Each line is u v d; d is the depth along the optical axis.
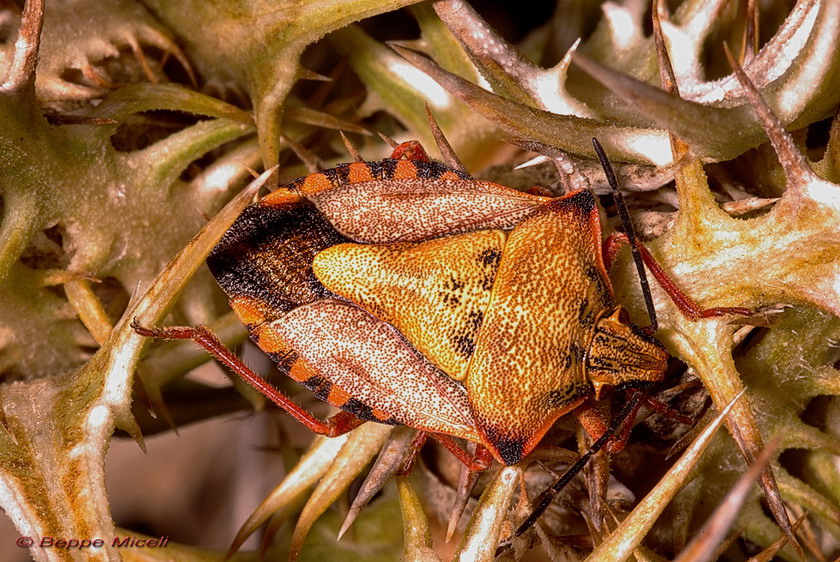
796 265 0.07
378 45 0.07
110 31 0.07
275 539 0.07
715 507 0.07
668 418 0.07
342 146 0.07
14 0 0.07
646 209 0.07
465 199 0.07
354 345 0.07
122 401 0.07
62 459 0.07
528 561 0.07
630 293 0.07
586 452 0.07
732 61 0.06
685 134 0.06
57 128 0.07
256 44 0.07
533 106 0.07
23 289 0.07
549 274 0.07
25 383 0.07
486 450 0.07
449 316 0.07
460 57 0.07
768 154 0.07
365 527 0.07
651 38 0.07
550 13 0.08
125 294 0.07
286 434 0.07
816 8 0.07
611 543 0.06
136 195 0.07
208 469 0.08
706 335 0.07
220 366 0.07
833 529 0.07
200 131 0.07
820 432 0.07
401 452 0.07
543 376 0.07
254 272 0.07
